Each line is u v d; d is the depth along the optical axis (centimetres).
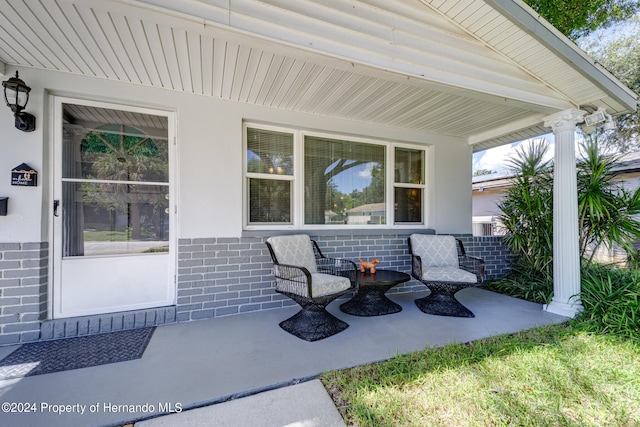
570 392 180
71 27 198
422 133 446
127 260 295
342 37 207
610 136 794
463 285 321
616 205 358
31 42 216
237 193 330
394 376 196
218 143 322
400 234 428
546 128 422
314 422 155
